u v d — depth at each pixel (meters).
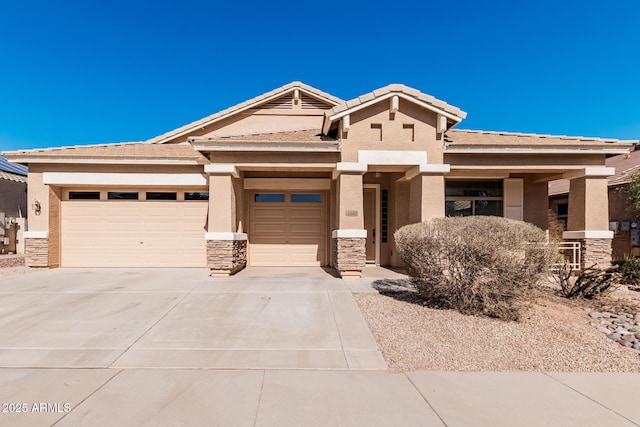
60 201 12.13
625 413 3.60
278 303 7.39
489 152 10.53
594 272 8.12
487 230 6.45
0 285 8.98
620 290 8.99
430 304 7.14
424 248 6.86
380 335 5.70
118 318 6.45
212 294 8.07
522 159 10.80
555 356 4.98
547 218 13.06
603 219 10.67
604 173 10.66
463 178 13.17
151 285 8.95
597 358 4.95
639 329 6.05
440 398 3.87
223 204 10.16
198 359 4.84
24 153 11.55
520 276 6.24
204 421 3.42
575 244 10.88
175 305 7.23
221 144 9.96
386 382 4.24
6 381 4.21
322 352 5.10
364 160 10.20
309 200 12.63
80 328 5.95
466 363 4.77
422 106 10.18
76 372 4.45
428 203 10.27
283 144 10.09
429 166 10.23
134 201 12.23
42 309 6.94
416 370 4.57
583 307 7.21
